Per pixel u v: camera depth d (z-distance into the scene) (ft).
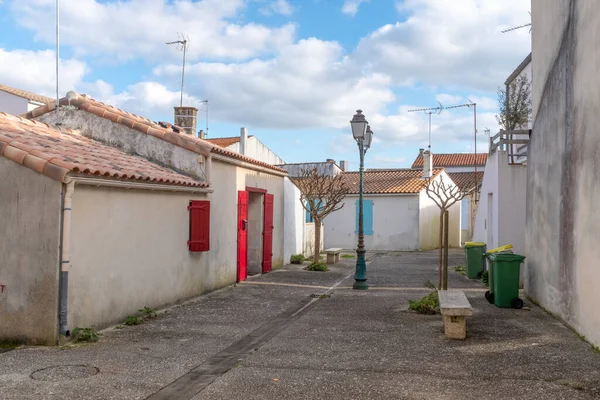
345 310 30.63
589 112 22.88
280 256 55.01
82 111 37.73
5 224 22.39
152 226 29.45
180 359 20.08
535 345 22.22
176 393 16.34
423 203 85.76
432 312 29.35
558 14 28.37
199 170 35.50
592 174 22.35
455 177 112.06
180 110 60.29
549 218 29.50
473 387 16.90
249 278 45.32
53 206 21.99
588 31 23.20
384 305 32.24
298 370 18.76
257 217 48.80
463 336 23.29
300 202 63.05
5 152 22.30
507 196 41.42
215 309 30.83
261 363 19.63
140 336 23.82
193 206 33.73
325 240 87.92
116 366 19.03
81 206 23.38
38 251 22.08
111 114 36.96
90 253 24.04
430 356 20.58
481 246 45.19
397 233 84.69
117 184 25.32
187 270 33.71
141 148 36.68
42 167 21.86
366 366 19.25
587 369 18.75
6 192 22.41
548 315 28.86
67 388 16.61
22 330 22.15
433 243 91.76
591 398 15.90
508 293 30.96
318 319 27.99
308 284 42.19
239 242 42.63
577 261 24.22
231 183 40.91
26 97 76.48
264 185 49.65
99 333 24.23
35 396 15.87
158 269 30.14
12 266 22.29
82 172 22.71
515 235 41.24
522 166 41.32
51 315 21.94
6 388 16.56
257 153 87.30
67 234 22.07
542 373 18.33
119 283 26.37
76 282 23.08
